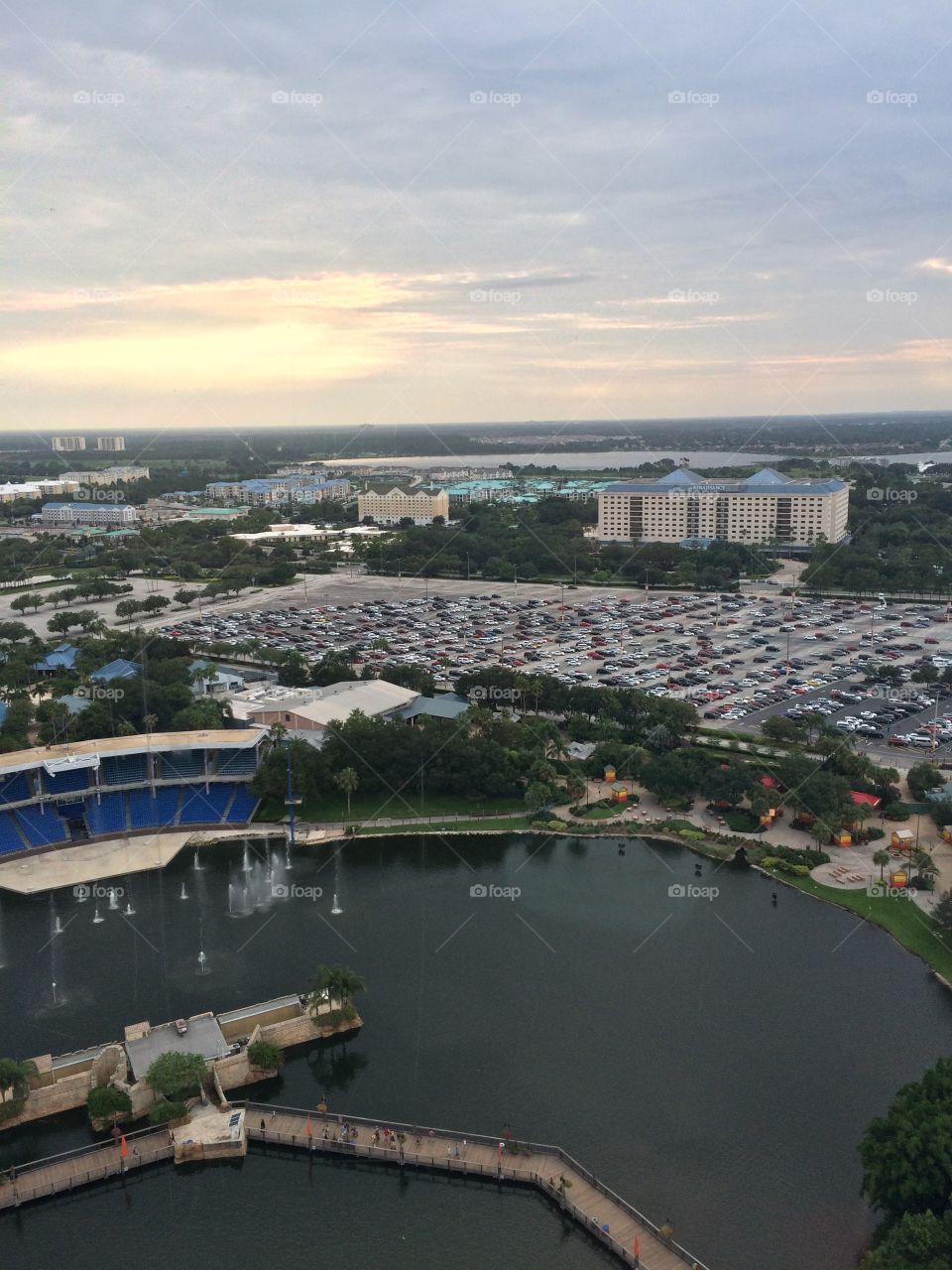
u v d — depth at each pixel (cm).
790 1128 18500
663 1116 18850
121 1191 17688
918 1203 15362
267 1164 18288
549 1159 17738
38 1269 16088
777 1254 15875
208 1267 16075
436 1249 16362
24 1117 18950
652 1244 15962
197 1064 19000
